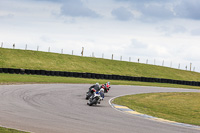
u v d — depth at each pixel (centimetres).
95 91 3100
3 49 9931
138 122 2239
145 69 12675
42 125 1798
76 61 11138
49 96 3472
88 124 1961
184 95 5678
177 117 2941
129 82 8119
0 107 2328
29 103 2727
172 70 13912
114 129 1870
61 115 2227
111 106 3161
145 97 4750
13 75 6166
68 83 5766
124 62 12975
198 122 2738
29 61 9462
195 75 14275
